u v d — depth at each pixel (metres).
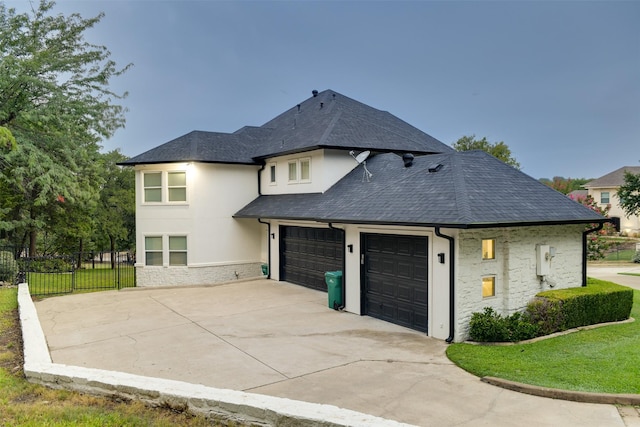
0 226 18.62
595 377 6.03
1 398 5.19
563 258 10.36
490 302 9.03
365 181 13.35
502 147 32.16
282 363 7.33
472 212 8.28
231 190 17.75
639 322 10.17
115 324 10.28
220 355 7.81
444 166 11.08
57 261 21.55
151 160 16.83
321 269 14.56
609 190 39.75
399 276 10.13
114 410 4.93
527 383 5.92
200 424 4.59
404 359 7.51
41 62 18.47
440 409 5.32
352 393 5.92
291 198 15.84
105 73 20.66
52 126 18.94
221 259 17.47
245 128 20.64
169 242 17.08
